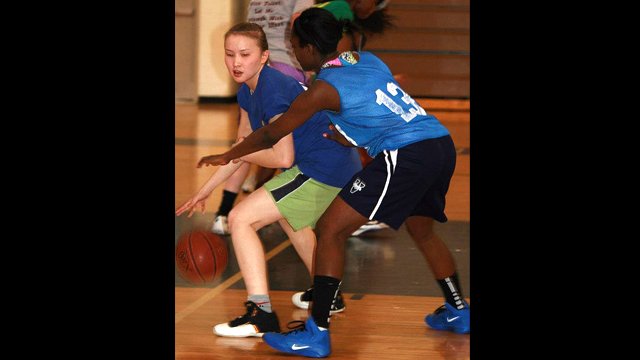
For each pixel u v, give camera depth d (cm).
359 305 629
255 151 511
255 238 562
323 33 512
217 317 596
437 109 1866
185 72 1878
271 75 573
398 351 529
